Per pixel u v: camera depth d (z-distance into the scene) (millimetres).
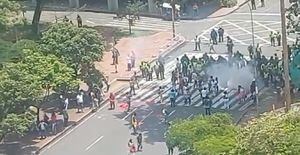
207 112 69688
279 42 86812
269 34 91250
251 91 71000
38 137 66562
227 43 85875
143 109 72375
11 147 64750
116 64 83062
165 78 79812
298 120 35625
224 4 103562
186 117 69250
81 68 72250
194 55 86000
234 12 102062
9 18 80250
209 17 100500
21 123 61156
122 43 92000
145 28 98062
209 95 73000
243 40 90250
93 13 106938
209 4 103812
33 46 70500
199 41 88375
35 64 67125
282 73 71562
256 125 35469
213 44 89062
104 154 63469
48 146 65625
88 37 72125
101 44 73500
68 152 64438
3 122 60625
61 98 70062
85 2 110375
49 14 107688
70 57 70688
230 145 43344
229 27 96125
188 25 98125
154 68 80125
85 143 65938
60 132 67750
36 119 65562
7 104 61250
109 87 78000
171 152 57062
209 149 43531
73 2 110188
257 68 75938
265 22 96750
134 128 67000
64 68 68562
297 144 33812
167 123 68312
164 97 74812
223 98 72125
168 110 71438
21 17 93438
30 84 62938
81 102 71625
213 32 89438
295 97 68688
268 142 34031
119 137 66500
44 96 67625
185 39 92125
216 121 48531
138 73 81375
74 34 71938
